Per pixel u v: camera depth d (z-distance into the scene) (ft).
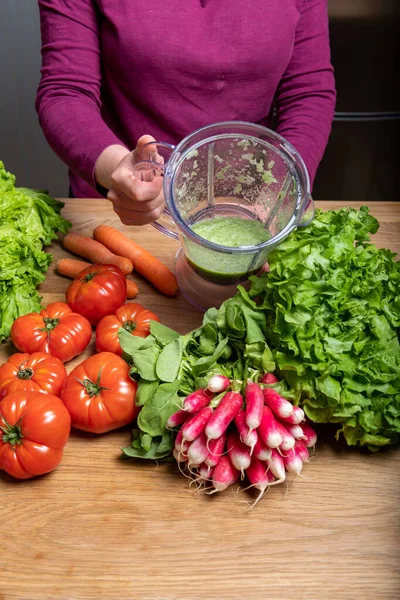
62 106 3.44
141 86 3.71
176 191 3.03
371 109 5.22
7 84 5.70
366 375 2.56
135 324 3.03
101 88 3.98
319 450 2.79
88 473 2.70
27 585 2.39
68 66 3.52
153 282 3.36
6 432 2.53
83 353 3.13
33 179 6.63
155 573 2.43
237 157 3.09
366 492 2.67
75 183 4.23
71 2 3.45
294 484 2.69
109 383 2.69
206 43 3.55
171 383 2.67
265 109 4.07
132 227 3.68
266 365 2.62
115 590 2.39
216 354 2.71
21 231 3.33
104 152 3.19
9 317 3.11
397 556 2.50
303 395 2.62
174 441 2.65
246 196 3.32
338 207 3.80
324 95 3.98
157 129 3.96
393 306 2.67
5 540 2.49
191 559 2.48
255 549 2.51
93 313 3.12
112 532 2.54
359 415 2.59
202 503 2.62
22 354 2.89
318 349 2.53
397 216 3.77
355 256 2.75
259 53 3.63
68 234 3.54
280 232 2.76
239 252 2.72
